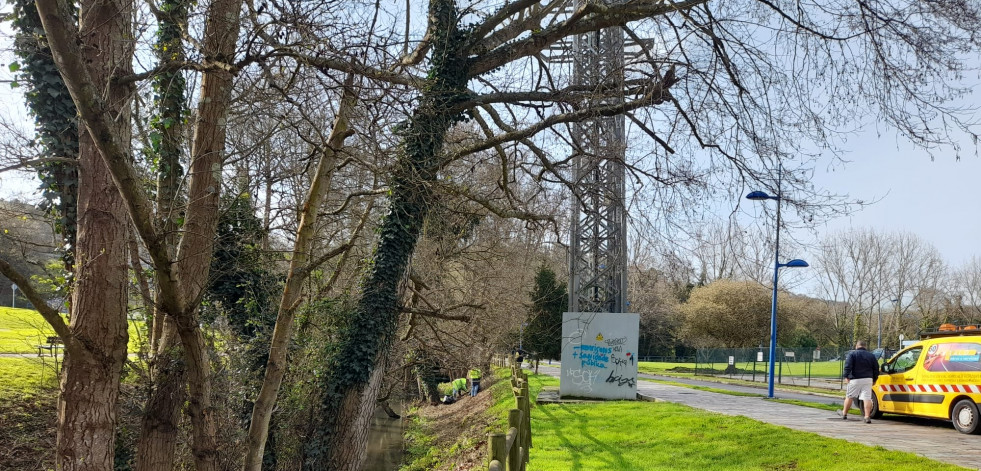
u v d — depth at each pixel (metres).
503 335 23.28
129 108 6.59
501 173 12.97
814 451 9.43
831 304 60.75
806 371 42.94
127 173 4.95
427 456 17.44
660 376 42.34
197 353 6.45
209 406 6.75
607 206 11.20
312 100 7.39
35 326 11.09
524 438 8.70
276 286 12.39
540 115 11.38
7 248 8.95
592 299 19.72
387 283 12.19
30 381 14.61
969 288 59.81
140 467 8.30
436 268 15.83
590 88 10.95
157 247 5.34
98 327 6.11
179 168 8.77
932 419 14.00
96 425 5.98
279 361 7.11
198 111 7.71
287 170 10.01
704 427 12.30
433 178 10.58
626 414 14.95
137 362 10.07
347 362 11.83
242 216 10.73
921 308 58.50
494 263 18.95
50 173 8.76
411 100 7.85
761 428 11.58
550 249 19.77
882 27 8.73
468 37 11.40
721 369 44.62
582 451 10.91
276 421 11.84
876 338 62.03
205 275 7.65
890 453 9.02
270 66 6.49
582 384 18.98
